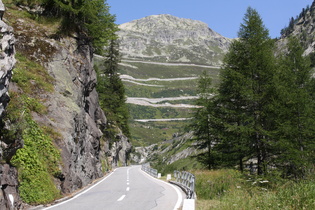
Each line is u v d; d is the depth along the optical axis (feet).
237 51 82.02
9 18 69.51
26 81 55.11
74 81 67.46
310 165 64.39
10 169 32.48
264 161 66.90
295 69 89.40
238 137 75.25
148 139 613.11
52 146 47.09
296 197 27.55
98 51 94.17
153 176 93.86
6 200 28.17
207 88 95.66
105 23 85.20
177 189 52.70
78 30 79.05
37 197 35.27
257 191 37.81
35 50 64.18
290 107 72.69
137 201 37.37
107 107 156.66
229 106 83.66
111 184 65.57
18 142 33.63
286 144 64.64
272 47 78.84
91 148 78.95
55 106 55.67
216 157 90.27
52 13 77.36
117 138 187.32
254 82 70.64
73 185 50.16
